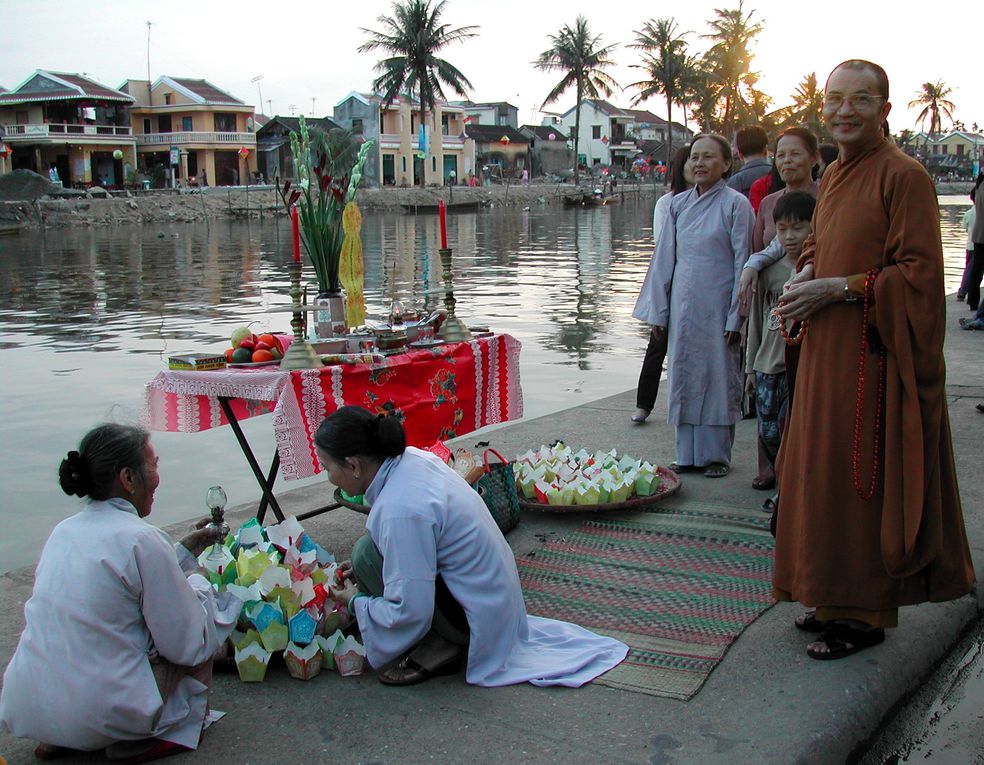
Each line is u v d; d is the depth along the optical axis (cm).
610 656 333
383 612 317
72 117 5172
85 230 3853
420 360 450
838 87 309
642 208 5897
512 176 7650
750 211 507
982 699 329
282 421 390
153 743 284
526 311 1465
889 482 307
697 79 6138
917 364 302
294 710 309
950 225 3403
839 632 332
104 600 272
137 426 292
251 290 1855
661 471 517
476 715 302
